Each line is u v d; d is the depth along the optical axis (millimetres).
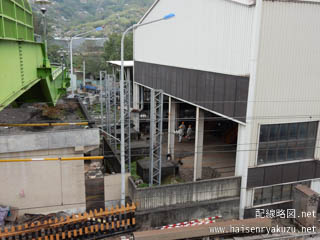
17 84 11773
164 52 26562
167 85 26188
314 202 17625
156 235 15453
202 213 18062
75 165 17797
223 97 18594
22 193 17109
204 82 20422
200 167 21984
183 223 17578
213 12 19047
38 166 17172
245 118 16906
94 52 89250
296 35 16703
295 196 18469
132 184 17844
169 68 25594
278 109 17344
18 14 12258
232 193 18453
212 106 19719
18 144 16406
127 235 16641
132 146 27812
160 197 17422
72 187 17938
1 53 9727
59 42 95438
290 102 17531
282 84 17062
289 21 16344
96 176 20812
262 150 17750
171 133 25938
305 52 17172
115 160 23297
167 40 25797
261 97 16734
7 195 16922
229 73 17922
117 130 31672
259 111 16906
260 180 18141
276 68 16703
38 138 16719
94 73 75062
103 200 18688
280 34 16328
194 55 21500
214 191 18125
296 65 17141
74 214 17641
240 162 18125
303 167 18969
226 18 17906
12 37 11062
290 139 18281
